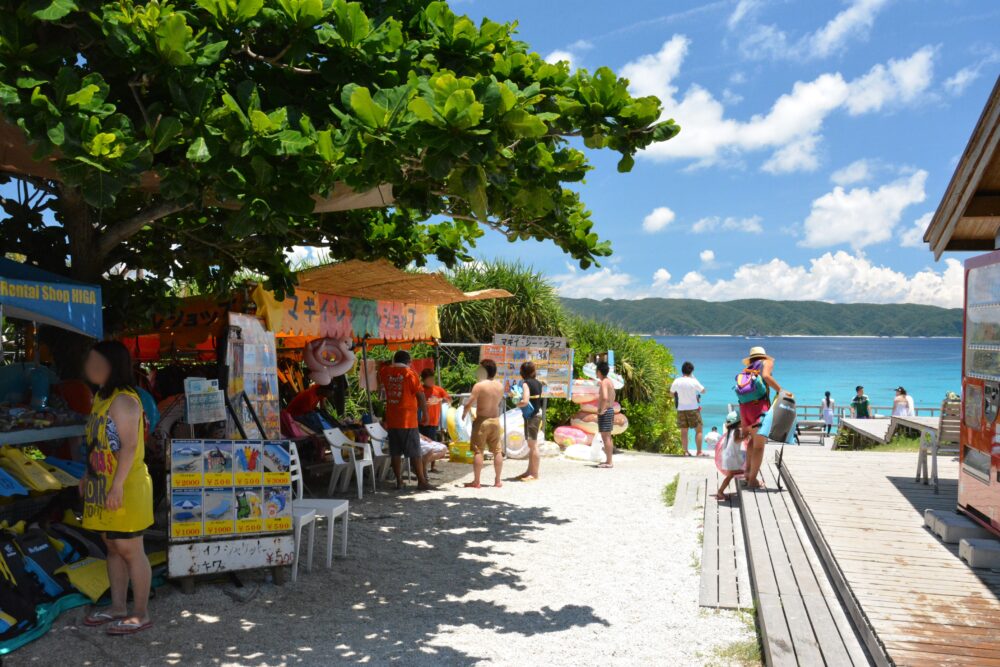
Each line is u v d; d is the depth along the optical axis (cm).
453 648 495
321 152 491
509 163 546
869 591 504
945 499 789
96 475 486
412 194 594
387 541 770
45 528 575
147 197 784
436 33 637
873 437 1530
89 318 594
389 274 989
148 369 1114
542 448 1427
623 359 1906
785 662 430
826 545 616
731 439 923
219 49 503
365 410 1515
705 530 799
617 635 520
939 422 839
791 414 891
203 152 480
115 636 493
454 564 694
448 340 1877
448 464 1312
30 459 593
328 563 665
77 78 448
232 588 595
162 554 610
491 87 473
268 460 605
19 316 576
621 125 586
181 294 1268
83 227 748
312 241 927
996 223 716
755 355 917
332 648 491
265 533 599
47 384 667
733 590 608
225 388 725
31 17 473
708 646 498
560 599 599
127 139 456
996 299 611
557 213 658
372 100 478
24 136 518
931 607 475
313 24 546
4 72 454
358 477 985
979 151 607
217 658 471
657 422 1956
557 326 1934
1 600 484
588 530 827
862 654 441
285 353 1281
